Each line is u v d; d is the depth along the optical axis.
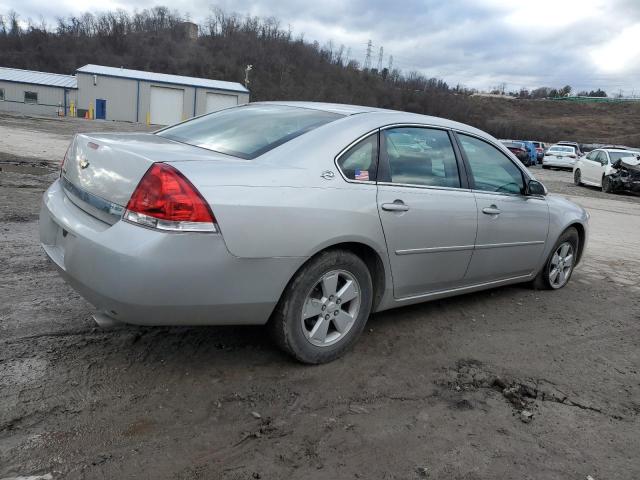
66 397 2.81
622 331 4.61
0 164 10.62
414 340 3.97
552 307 5.06
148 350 3.38
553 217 5.17
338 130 3.47
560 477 2.56
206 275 2.75
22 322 3.58
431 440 2.76
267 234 2.90
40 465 2.31
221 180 2.83
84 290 2.85
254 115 3.93
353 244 3.40
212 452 2.51
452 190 4.04
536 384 3.48
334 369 3.40
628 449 2.85
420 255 3.80
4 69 50.06
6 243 5.25
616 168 18.16
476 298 5.11
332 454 2.57
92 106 48.44
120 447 2.48
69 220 3.02
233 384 3.10
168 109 50.19
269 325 3.24
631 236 9.59
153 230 2.66
